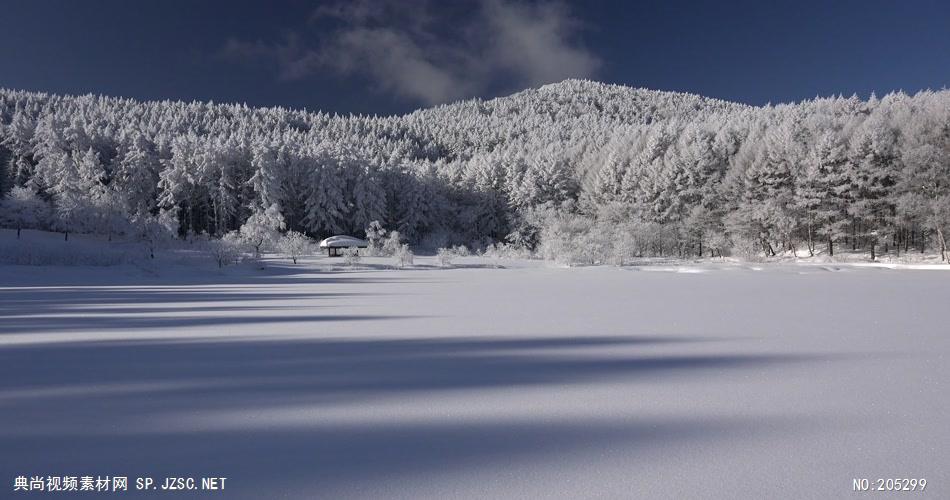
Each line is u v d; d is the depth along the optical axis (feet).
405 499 8.84
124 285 77.20
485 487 9.36
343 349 23.57
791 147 168.76
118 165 213.46
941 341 25.02
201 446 11.44
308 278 96.84
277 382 17.35
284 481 9.60
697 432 12.32
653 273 105.91
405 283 79.30
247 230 141.69
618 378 17.97
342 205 219.00
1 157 221.66
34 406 14.56
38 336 28.07
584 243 147.95
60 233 176.04
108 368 19.57
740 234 163.53
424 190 237.25
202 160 205.98
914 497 8.85
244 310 41.55
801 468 10.16
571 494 9.05
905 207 134.31
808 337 26.43
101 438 11.95
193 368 19.57
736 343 24.88
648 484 9.47
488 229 238.89
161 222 155.12
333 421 13.21
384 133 480.23
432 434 12.23
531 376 18.28
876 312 37.09
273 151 231.30
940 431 12.22
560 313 37.60
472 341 25.68
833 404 14.55
